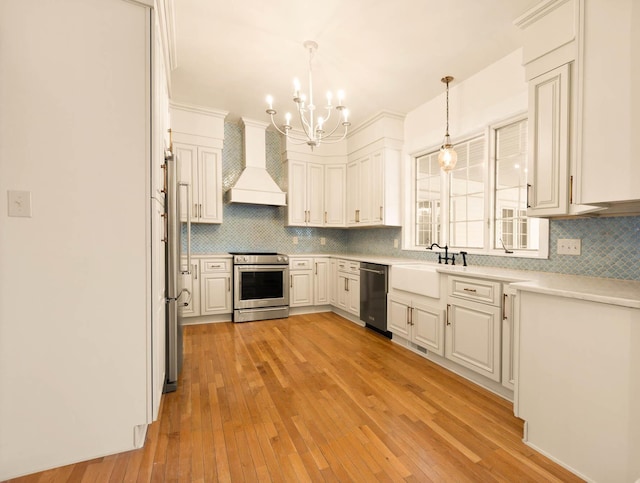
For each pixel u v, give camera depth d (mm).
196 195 3939
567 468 1472
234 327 3803
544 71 1945
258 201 4223
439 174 3598
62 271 1448
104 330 1522
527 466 1495
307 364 2697
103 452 1531
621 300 1276
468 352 2387
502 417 1908
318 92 3369
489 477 1421
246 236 4598
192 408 1981
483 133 3016
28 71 1384
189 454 1554
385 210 3896
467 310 2404
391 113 3846
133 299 1570
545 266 2387
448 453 1580
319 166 4777
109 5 1496
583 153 1461
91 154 1480
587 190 1446
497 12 2131
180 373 2471
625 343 1277
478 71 2934
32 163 1396
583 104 1461
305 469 1458
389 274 3371
